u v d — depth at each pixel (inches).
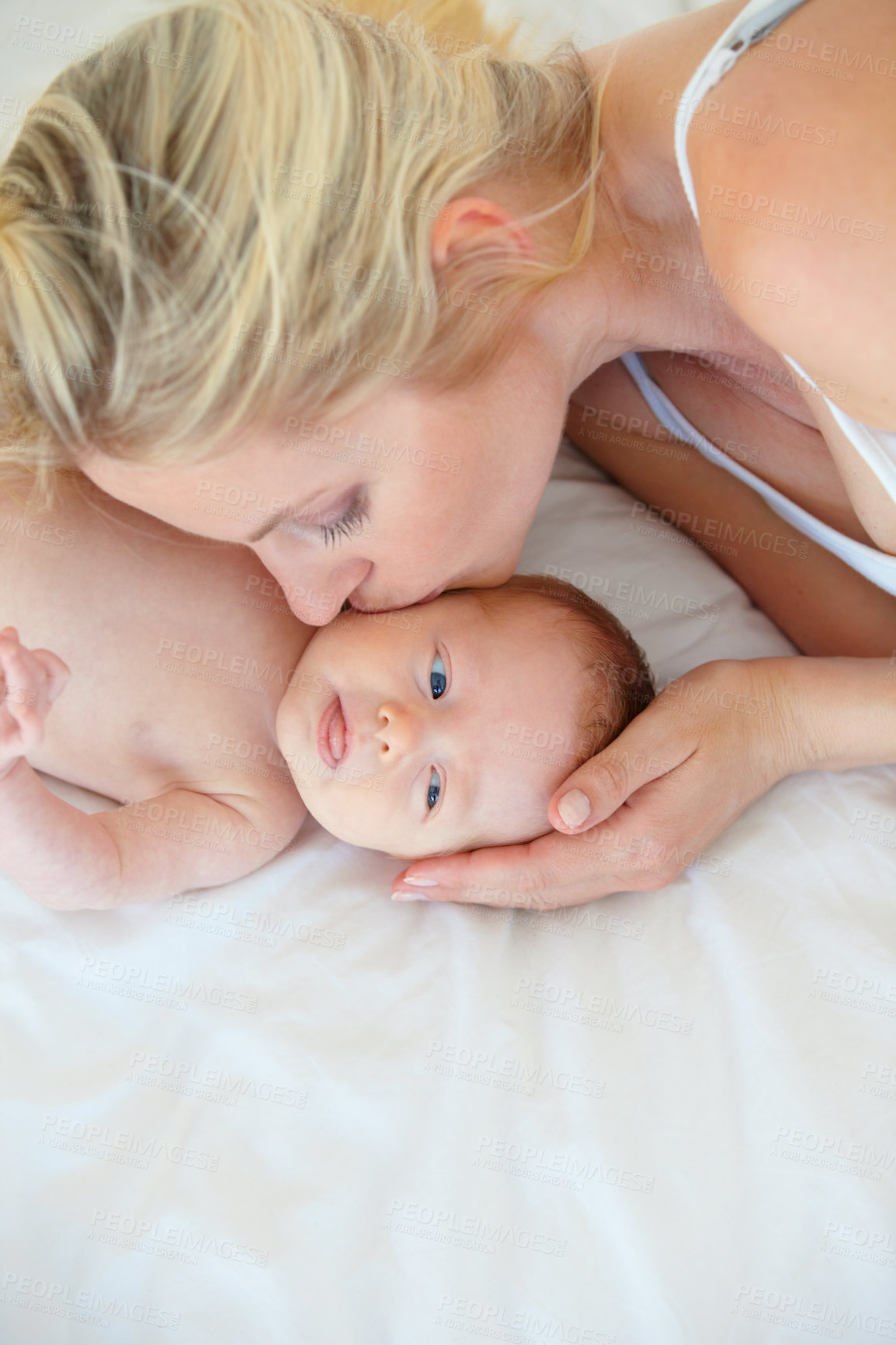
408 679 52.9
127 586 53.9
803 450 57.7
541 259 43.0
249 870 54.3
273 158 34.9
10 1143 45.2
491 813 53.9
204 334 34.9
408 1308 44.9
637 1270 45.5
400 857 55.7
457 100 39.9
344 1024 49.0
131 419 36.7
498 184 41.8
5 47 63.1
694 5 71.0
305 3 38.8
